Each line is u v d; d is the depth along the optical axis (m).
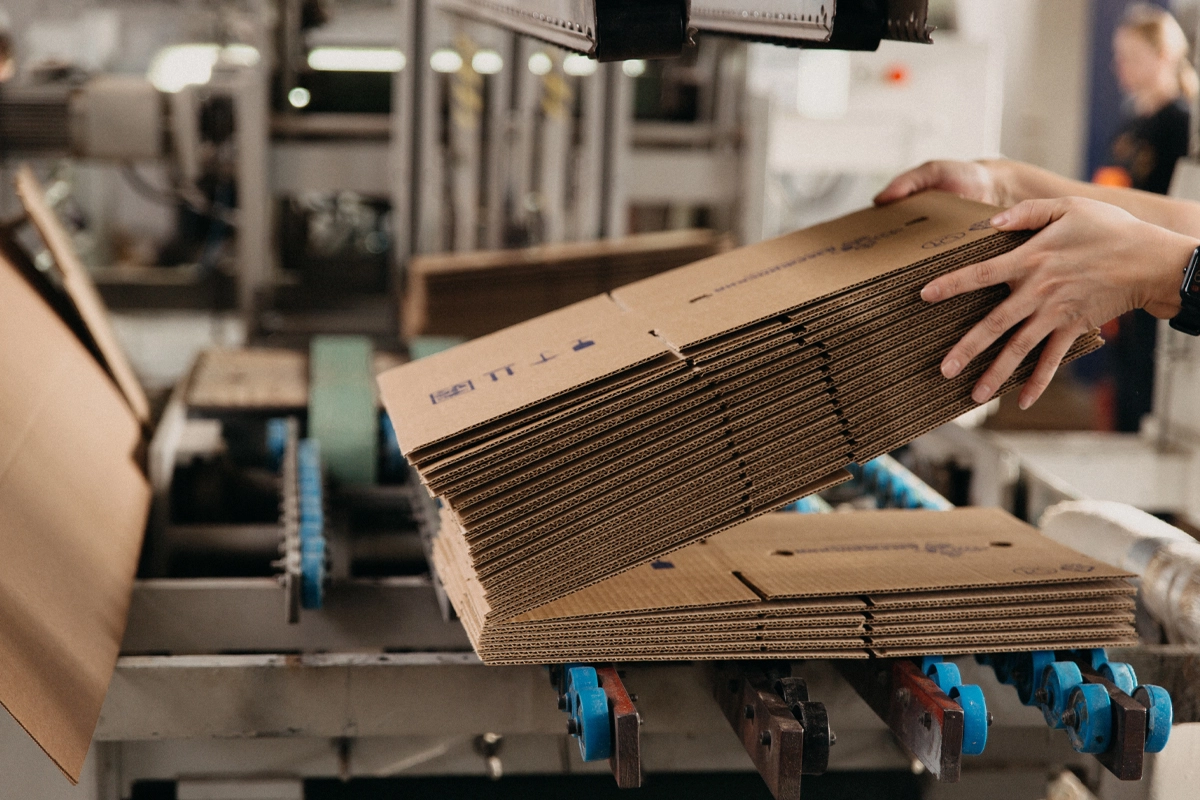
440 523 1.54
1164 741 1.14
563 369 1.21
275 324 3.31
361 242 4.08
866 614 1.20
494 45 3.23
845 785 1.70
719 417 1.15
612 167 3.20
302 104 3.25
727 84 3.30
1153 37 3.69
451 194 3.32
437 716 1.30
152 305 3.75
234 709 1.28
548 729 1.31
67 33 3.89
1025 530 1.46
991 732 1.49
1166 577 1.40
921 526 1.48
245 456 2.38
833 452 1.20
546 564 1.13
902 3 1.14
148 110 2.71
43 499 1.34
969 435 2.11
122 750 1.43
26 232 2.93
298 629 1.50
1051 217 1.19
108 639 1.24
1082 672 1.21
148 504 1.75
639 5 1.12
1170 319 1.18
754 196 3.27
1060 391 4.95
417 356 2.58
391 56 3.29
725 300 1.24
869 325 1.18
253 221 3.03
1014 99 5.71
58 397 1.65
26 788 1.18
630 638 1.16
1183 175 2.28
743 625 1.17
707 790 1.73
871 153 3.75
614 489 1.14
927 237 1.27
